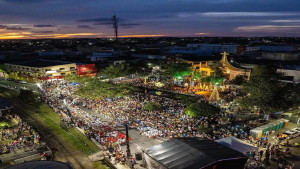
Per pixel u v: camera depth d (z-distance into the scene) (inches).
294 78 3053.6
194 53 6486.2
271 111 1841.8
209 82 3110.2
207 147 933.2
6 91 3267.7
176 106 2252.7
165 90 3134.8
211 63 3954.2
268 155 1229.1
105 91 2390.5
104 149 1450.5
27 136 1660.9
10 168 902.4
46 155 1389.0
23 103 2645.2
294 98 1941.4
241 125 1808.6
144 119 1882.4
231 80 3366.1
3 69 4566.9
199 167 783.1
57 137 1702.8
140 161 1286.9
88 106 2340.1
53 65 3826.3
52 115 2188.7
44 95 2792.8
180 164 816.3
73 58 6530.5
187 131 1619.1
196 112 1692.9
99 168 1278.3
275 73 3073.3
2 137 1632.6
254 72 3233.3
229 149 932.0
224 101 2452.0
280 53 4788.4
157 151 928.9
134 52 7130.9
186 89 3144.7
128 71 3890.3
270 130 1625.2
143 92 3201.3
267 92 1876.2
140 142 1542.8
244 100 1964.8
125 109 2155.5
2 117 2073.1
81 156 1414.9
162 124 1756.9
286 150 1301.7
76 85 3277.6
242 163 880.9
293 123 1846.7
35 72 3772.1
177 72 3474.4
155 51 6899.6
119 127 1797.5
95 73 4352.9
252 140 1444.4
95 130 1728.6
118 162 1294.3
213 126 1699.1
